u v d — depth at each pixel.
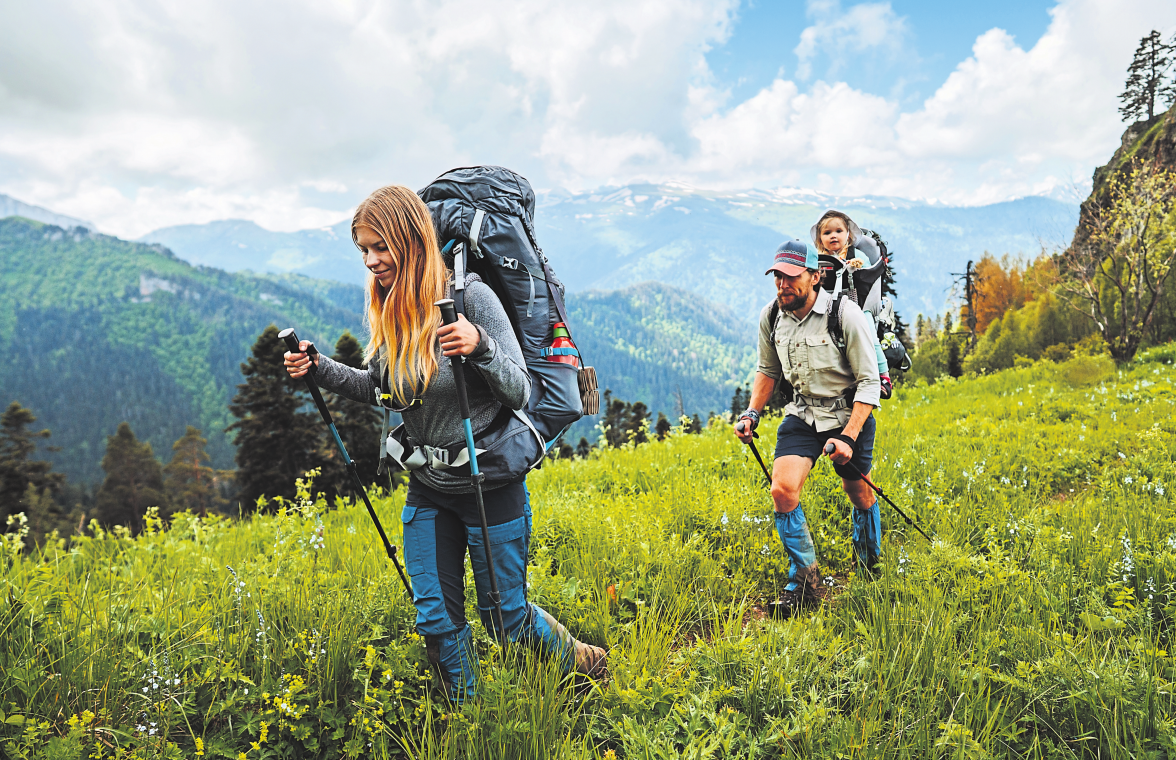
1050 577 3.97
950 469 6.93
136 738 2.60
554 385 2.85
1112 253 27.02
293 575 4.15
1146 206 25.28
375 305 2.80
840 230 5.05
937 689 2.94
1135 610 3.53
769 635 3.38
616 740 2.82
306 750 2.82
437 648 2.82
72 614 3.40
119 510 81.81
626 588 4.14
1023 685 2.88
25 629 3.07
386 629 3.49
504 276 2.79
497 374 2.45
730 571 4.68
